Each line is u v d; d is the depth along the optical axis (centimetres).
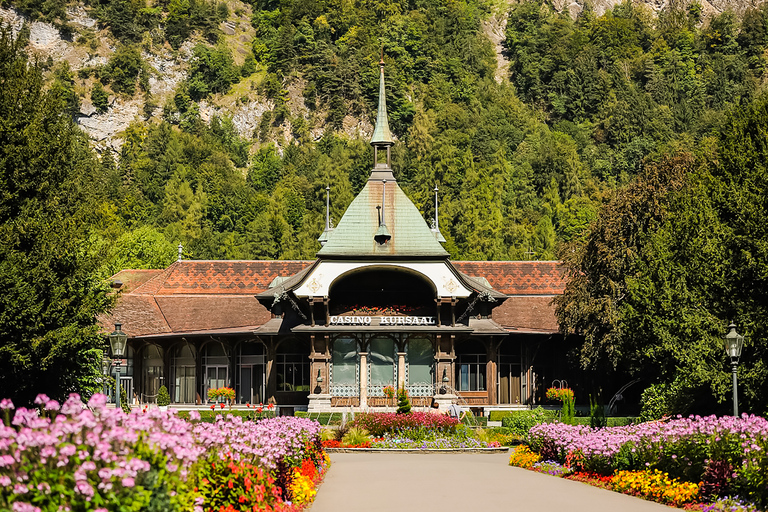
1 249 3278
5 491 1159
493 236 13750
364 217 6091
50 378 3541
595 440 2802
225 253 14062
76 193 3653
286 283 6391
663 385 4591
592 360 5831
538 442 3353
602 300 5531
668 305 4175
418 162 17588
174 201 15962
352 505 2252
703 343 3844
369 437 4366
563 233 15188
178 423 1482
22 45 3744
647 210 5709
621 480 2559
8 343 3250
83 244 3691
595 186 17638
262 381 6481
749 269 3916
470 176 15312
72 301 3422
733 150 4494
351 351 6022
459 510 2161
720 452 2247
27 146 3456
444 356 5941
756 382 3684
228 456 1805
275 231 14700
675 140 19600
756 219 3969
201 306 7031
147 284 7338
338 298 6134
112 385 4497
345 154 18575
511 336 6638
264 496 1862
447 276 5928
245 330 6369
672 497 2259
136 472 1265
